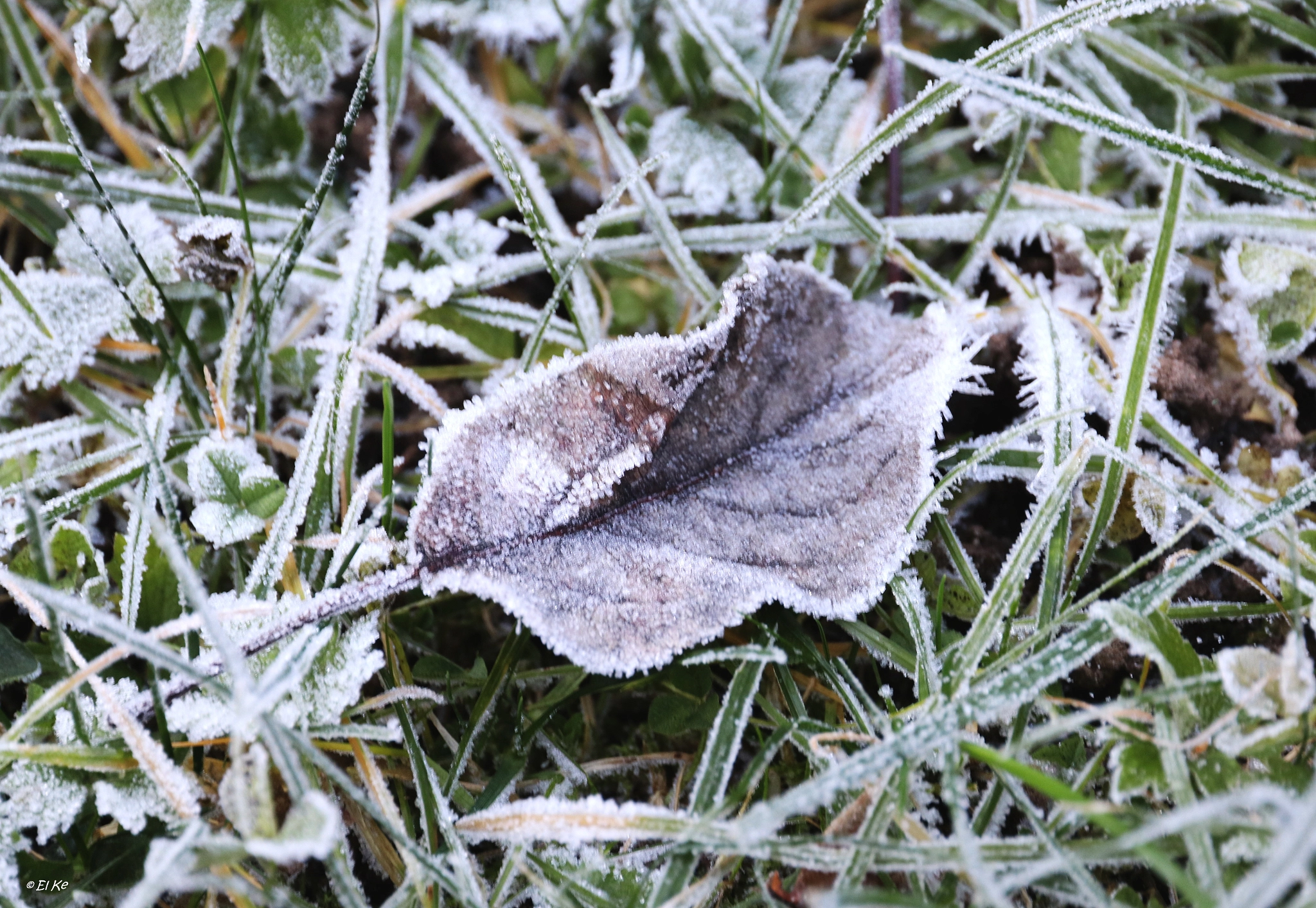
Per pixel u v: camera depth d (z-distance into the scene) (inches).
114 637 4.6
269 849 4.1
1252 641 5.7
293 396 6.5
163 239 6.3
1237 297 6.3
